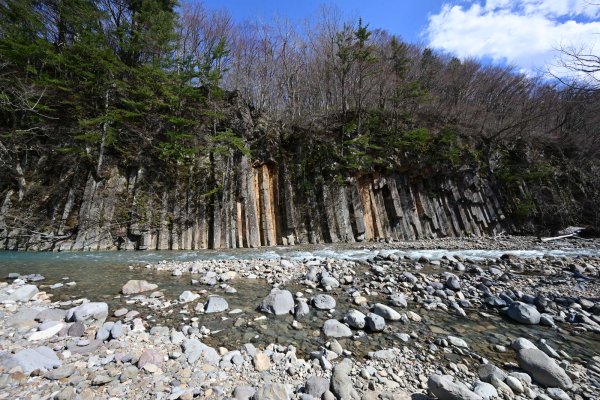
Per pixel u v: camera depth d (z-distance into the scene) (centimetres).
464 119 2759
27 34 1476
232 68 2272
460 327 504
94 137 1444
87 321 478
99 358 358
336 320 491
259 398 281
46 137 1577
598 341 459
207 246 1611
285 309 558
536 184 2509
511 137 2684
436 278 795
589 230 2216
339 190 1891
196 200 1659
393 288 712
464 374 355
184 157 1733
